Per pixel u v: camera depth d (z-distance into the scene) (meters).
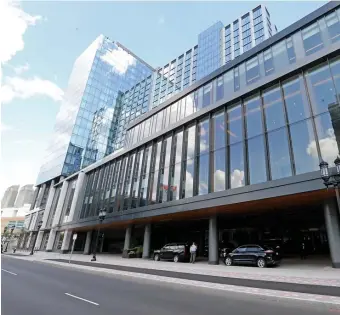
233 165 19.62
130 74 90.25
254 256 16.27
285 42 20.66
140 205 27.53
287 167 16.17
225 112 22.09
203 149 22.75
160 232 35.38
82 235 44.38
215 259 18.94
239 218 23.06
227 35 76.44
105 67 81.62
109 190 35.12
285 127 17.22
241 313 6.32
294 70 17.91
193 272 14.00
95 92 75.62
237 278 11.48
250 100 20.55
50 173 66.31
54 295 8.32
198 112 24.50
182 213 21.27
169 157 26.39
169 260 23.05
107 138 74.38
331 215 14.35
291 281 10.19
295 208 18.47
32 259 27.67
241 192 16.84
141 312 6.28
